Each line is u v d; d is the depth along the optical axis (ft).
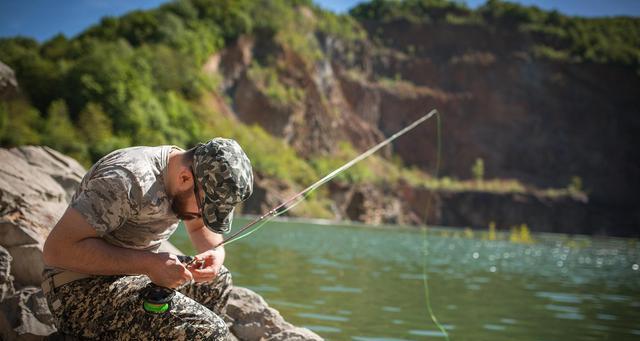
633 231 384.47
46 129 201.77
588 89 438.81
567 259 82.17
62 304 9.11
